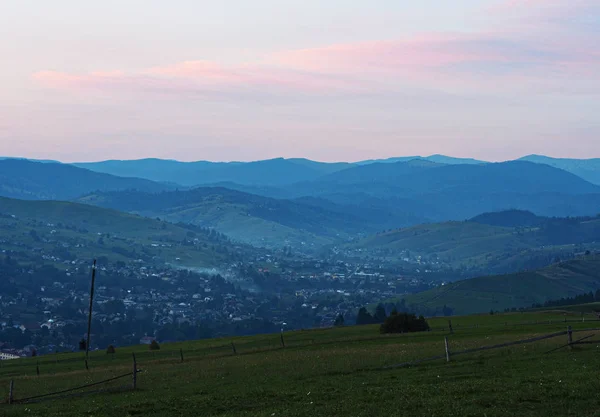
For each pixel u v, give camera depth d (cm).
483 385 3903
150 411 4034
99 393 5231
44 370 8856
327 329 12781
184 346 11300
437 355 5597
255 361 6775
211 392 4731
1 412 4509
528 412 3222
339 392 4175
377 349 6856
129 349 11756
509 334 7962
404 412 3369
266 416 3550
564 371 4203
